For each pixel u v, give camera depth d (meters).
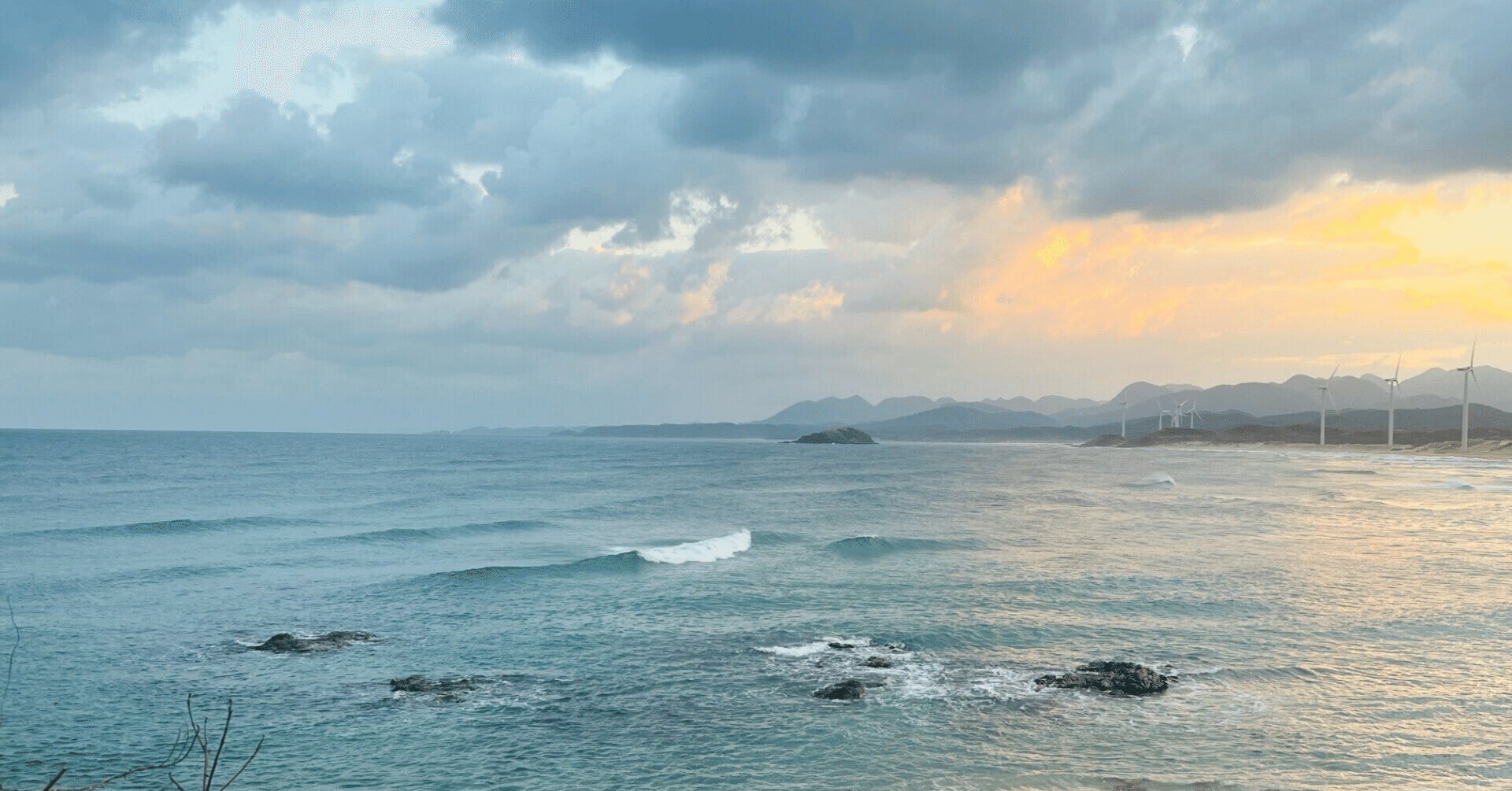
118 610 27.78
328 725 17.75
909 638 24.42
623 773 15.45
